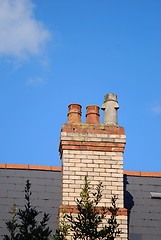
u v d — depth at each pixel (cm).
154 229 1812
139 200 1919
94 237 1493
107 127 1842
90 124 1841
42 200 1873
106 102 1916
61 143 1812
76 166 1781
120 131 1836
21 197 1875
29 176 1958
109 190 1758
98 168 1784
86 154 1800
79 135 1817
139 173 2028
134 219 1836
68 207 1703
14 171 1967
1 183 1914
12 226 1473
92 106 1900
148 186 1986
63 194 1742
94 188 1758
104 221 1694
